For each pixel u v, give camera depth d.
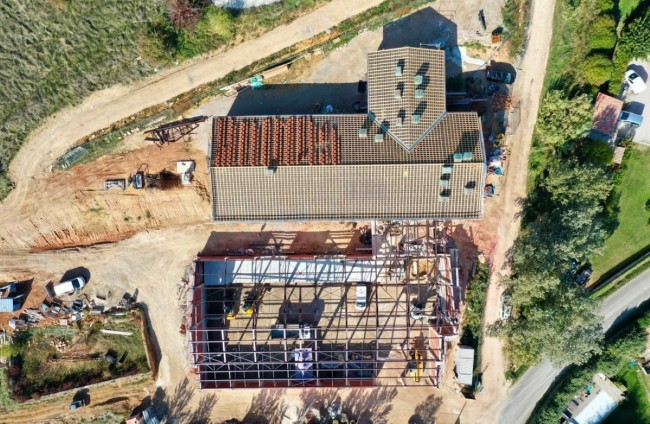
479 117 45.34
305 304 48.44
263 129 43.28
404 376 47.88
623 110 48.22
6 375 48.78
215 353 44.78
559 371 50.16
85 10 45.62
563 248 41.62
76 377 48.94
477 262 48.44
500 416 49.50
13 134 47.69
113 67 47.22
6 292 48.22
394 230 47.75
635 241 49.38
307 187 42.66
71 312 48.62
